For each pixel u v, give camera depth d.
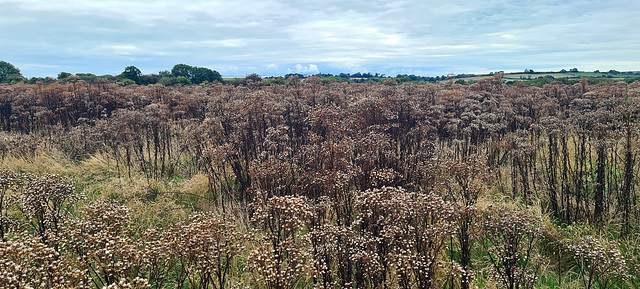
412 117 12.95
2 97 18.70
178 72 47.25
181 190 9.48
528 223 5.49
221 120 12.20
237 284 5.34
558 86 20.61
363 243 5.36
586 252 5.52
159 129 13.16
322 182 7.76
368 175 8.19
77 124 16.64
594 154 10.60
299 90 17.70
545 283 6.16
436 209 5.54
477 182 7.73
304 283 5.71
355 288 5.70
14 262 3.95
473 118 13.10
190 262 4.90
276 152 10.79
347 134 11.09
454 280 5.57
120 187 9.45
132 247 4.43
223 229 5.23
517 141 9.42
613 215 7.74
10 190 8.41
